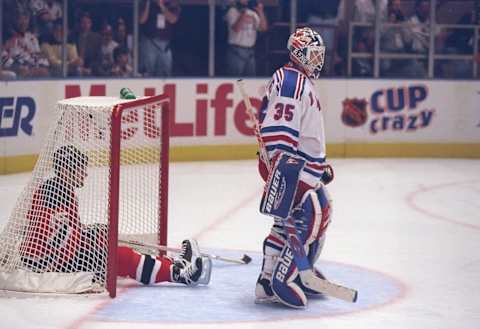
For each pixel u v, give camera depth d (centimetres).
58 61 2342
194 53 2561
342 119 2647
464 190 2095
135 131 1338
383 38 2709
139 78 2423
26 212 1108
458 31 2759
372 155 2680
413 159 2680
